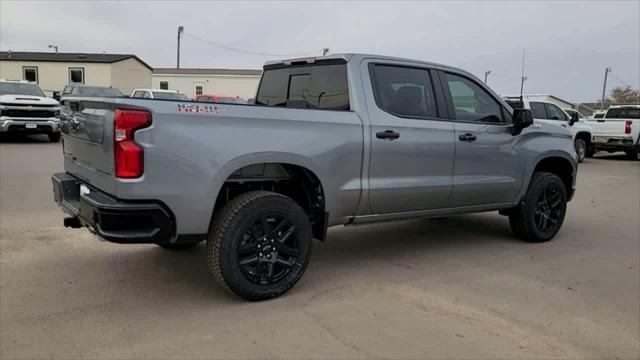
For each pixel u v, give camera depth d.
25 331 3.62
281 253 4.31
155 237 3.79
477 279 4.93
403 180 5.03
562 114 16.02
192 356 3.33
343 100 4.82
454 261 5.50
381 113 4.87
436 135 5.21
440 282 4.82
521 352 3.48
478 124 5.61
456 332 3.75
